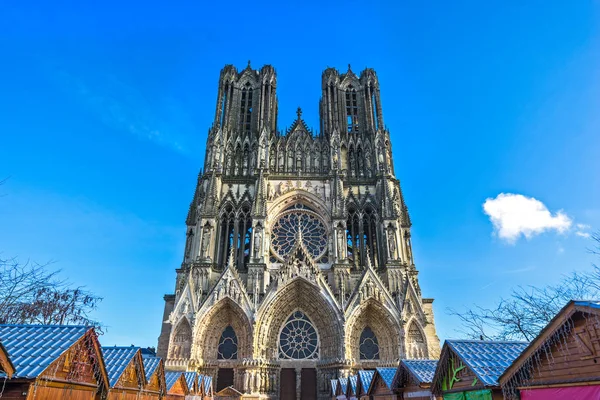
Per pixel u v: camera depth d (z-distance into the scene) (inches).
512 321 1384.1
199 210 2898.6
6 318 1387.8
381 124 3307.1
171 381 1427.2
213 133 3198.8
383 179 2967.5
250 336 2370.8
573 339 583.5
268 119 3331.7
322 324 2511.1
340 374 2268.7
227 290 2481.5
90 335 845.2
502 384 700.7
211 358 2397.9
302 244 2687.0
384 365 2365.9
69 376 789.2
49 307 1515.7
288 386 2399.1
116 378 961.5
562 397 594.6
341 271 2615.7
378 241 2839.6
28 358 714.2
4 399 655.1
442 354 912.3
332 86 3535.9
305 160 3193.9
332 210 2812.5
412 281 2721.5
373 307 2493.8
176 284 2689.5
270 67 3597.4
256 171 3026.6
